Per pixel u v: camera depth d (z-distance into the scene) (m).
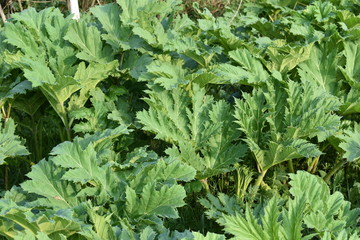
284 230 3.14
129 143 4.35
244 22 5.20
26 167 4.60
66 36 4.49
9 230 3.48
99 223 3.45
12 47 4.62
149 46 4.63
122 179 3.79
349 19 4.82
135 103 4.72
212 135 4.20
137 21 4.73
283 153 4.05
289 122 4.24
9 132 4.25
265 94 4.26
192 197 4.26
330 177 4.52
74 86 4.27
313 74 4.59
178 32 4.86
